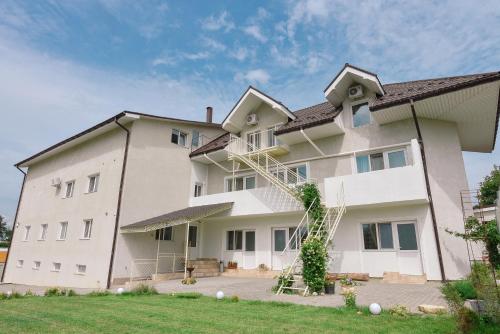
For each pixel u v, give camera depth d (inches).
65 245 762.2
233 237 735.1
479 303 230.1
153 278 609.0
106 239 646.5
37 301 363.6
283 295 385.7
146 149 710.5
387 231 528.4
